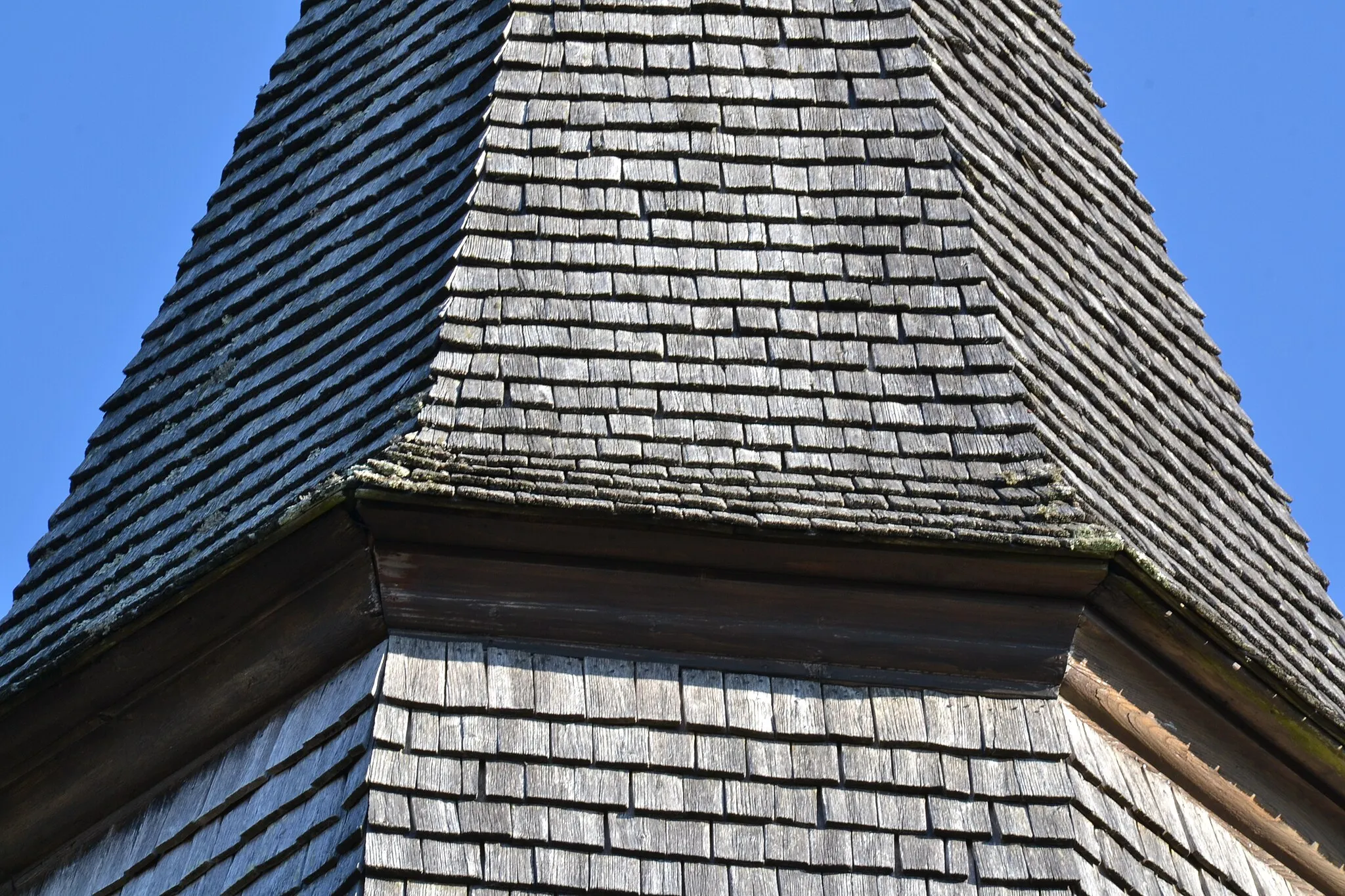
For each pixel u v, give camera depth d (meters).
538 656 10.87
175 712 11.55
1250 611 12.70
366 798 10.30
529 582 10.96
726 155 12.54
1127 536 11.87
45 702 11.56
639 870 10.32
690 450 11.26
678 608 10.98
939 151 12.73
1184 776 11.70
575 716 10.69
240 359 13.27
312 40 15.23
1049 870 10.55
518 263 11.95
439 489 10.75
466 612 10.91
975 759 10.86
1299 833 12.06
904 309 12.05
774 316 11.91
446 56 13.72
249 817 10.91
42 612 12.72
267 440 12.32
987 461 11.45
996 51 14.45
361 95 14.29
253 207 14.36
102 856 11.60
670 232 12.18
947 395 11.70
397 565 10.93
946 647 11.08
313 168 14.15
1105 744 11.34
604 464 11.10
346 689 10.91
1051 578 11.05
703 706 10.80
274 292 13.49
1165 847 11.25
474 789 10.40
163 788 11.66
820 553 10.92
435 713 10.62
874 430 11.51
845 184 12.52
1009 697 11.09
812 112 12.82
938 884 10.48
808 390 11.62
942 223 12.44
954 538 10.88
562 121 12.62
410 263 12.42
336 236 13.33
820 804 10.63
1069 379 12.62
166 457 13.10
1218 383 14.45
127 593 12.09
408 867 10.09
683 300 11.90
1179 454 13.42
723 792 10.59
